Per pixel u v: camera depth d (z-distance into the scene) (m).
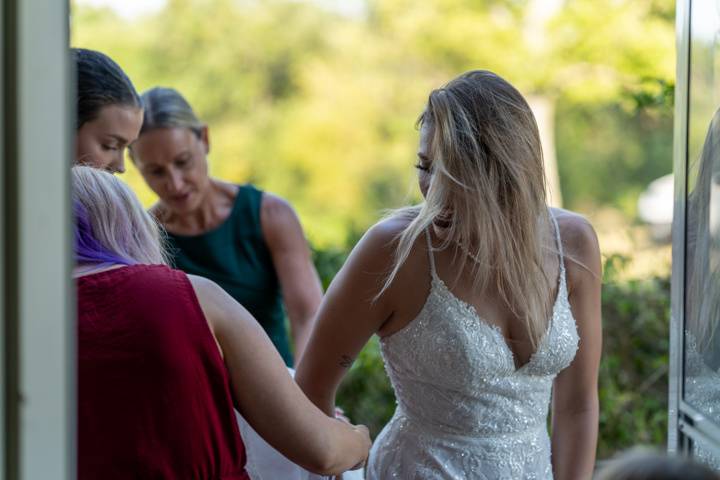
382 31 19.06
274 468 3.25
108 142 3.69
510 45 15.16
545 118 15.61
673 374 3.30
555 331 3.24
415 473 3.24
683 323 3.23
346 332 3.32
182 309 2.60
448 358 3.15
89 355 2.53
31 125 1.90
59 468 1.97
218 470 2.63
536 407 3.31
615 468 2.07
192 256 4.58
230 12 19.78
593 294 3.40
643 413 6.85
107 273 2.62
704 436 3.01
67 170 1.96
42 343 1.94
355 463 3.01
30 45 1.89
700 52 3.08
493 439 3.24
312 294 4.58
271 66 19.67
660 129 17.59
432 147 3.17
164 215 4.61
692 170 3.17
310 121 19.45
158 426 2.53
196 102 19.73
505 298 3.19
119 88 3.71
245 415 2.77
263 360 2.71
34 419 1.93
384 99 19.16
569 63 14.70
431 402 3.23
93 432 2.51
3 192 1.90
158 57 19.73
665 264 7.34
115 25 19.66
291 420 2.75
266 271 4.62
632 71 13.34
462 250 3.19
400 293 3.23
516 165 3.12
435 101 3.18
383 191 19.33
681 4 3.21
